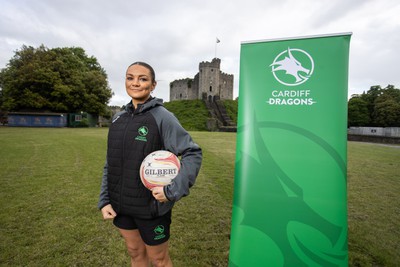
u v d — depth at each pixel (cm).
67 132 2039
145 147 180
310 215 219
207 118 4459
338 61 219
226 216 405
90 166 733
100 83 3731
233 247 238
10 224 352
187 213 414
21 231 333
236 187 243
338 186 215
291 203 224
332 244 213
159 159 173
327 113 220
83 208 414
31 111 3222
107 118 4425
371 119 4438
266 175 232
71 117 3316
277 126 232
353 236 345
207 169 742
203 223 377
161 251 192
